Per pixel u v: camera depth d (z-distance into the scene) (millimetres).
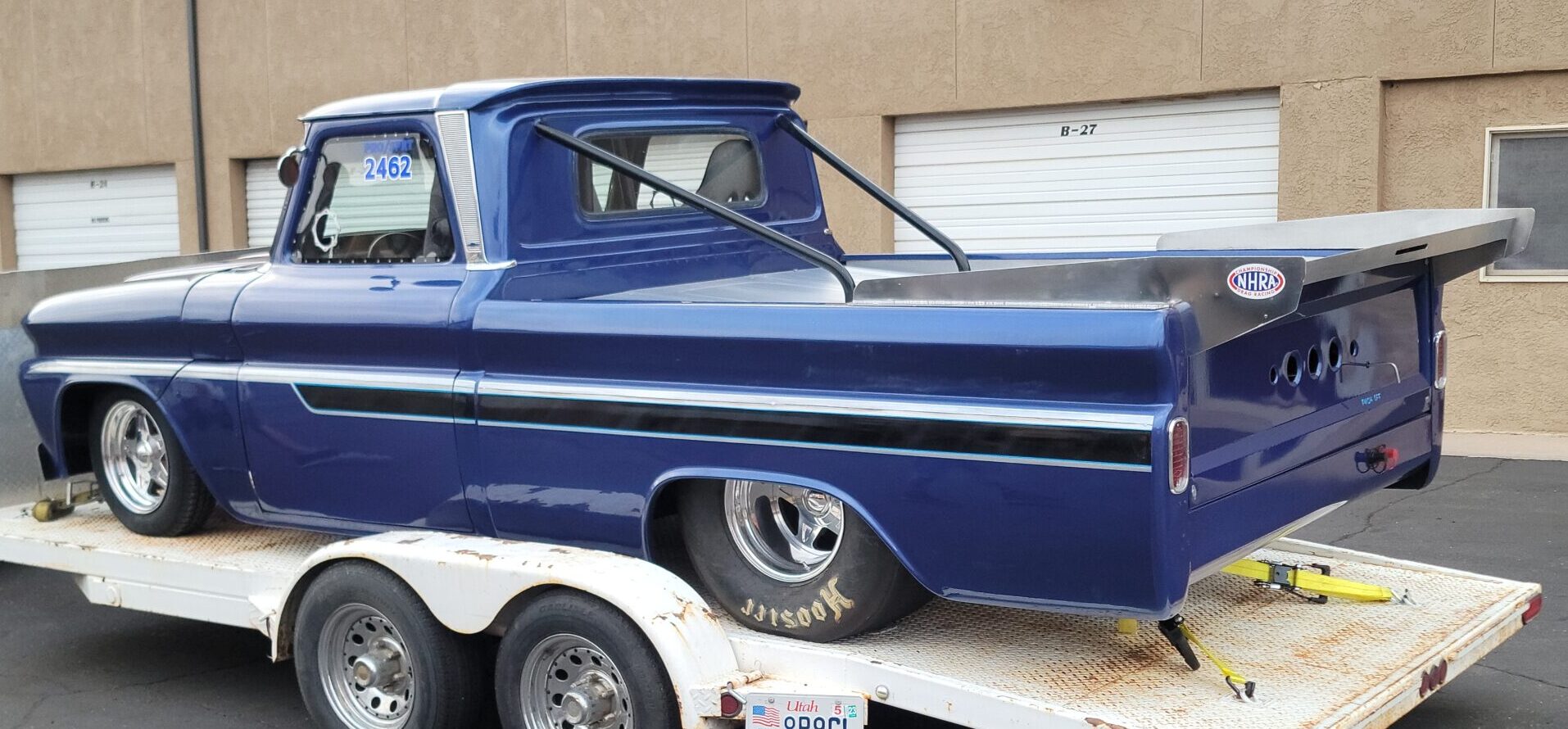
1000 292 3799
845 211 12531
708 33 12938
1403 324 4723
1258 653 4039
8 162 18125
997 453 3637
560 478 4449
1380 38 10078
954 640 4102
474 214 4648
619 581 4012
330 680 4652
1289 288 3357
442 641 4410
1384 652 4051
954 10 11805
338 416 4910
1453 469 9031
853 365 3873
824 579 4062
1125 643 4062
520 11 13883
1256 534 3926
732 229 5500
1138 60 11047
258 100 15812
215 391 5223
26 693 5617
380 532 4945
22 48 17734
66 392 5750
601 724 4145
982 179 12086
